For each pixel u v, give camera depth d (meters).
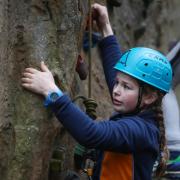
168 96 4.57
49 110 3.08
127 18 6.64
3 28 2.97
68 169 3.55
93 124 3.10
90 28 3.61
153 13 7.71
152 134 3.25
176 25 8.56
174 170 4.44
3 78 2.98
